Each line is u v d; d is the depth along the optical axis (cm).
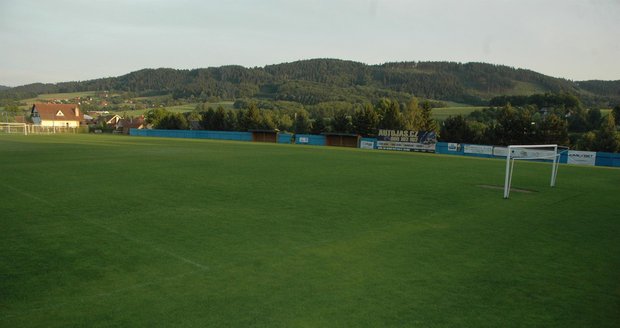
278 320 517
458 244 890
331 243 873
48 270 686
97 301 567
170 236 906
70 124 12156
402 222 1087
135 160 2723
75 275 666
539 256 817
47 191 1470
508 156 1533
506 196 1532
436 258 788
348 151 4547
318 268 715
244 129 8394
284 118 9669
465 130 6431
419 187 1742
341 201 1366
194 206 1238
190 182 1738
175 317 521
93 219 1057
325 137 6281
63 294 590
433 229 1020
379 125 7669
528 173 2602
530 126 5997
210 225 1011
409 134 5319
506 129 6109
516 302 590
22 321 507
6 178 1795
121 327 494
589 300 603
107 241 862
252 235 924
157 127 9612
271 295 595
